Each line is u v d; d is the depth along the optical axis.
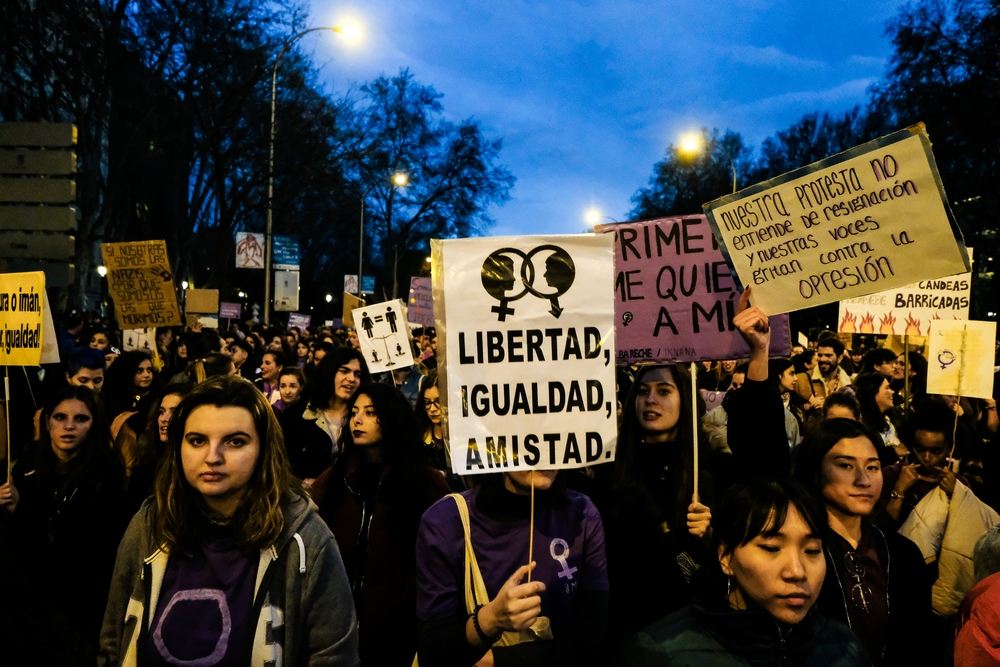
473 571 2.60
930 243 3.02
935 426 3.93
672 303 3.58
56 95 27.33
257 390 2.42
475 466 2.61
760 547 2.20
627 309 3.62
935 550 3.75
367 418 3.84
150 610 2.25
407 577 3.72
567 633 2.57
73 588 3.41
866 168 3.11
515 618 2.27
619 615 3.05
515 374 2.67
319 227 54.03
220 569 2.29
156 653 2.21
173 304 9.72
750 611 2.17
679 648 2.22
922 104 31.17
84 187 27.03
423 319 15.03
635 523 3.15
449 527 2.66
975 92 29.38
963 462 4.77
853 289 3.14
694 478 3.13
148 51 28.27
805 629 2.21
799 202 3.22
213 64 28.50
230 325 23.41
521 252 2.70
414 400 9.59
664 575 3.04
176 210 36.84
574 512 2.72
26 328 4.31
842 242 3.16
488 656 2.53
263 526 2.29
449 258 2.69
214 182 34.50
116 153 30.59
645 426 3.35
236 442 2.31
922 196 3.03
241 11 28.36
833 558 2.84
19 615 2.40
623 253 3.65
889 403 6.10
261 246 28.09
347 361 5.73
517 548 2.63
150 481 3.94
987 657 2.34
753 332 3.21
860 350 12.53
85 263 27.62
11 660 2.30
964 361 4.92
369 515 3.86
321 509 3.91
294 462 5.36
